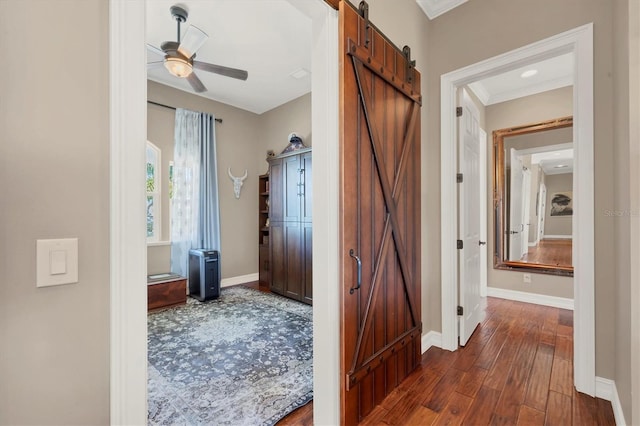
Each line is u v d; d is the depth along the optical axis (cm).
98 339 75
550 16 201
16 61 65
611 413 164
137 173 80
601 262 178
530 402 175
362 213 164
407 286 209
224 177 486
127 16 79
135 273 80
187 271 425
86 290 74
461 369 215
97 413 75
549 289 363
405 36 225
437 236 258
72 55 72
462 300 254
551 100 365
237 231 503
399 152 202
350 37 155
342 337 151
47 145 68
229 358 233
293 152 411
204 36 254
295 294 404
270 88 434
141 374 81
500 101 403
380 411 169
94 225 75
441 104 254
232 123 496
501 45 224
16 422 65
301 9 150
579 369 185
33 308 67
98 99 75
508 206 403
